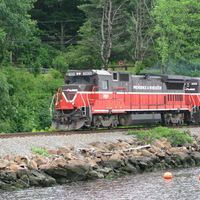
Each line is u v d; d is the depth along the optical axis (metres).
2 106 119.00
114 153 73.94
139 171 74.44
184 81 117.44
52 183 61.44
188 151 86.62
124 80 100.62
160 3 163.12
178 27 161.12
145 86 106.25
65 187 60.66
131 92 102.00
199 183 64.81
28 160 62.69
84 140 78.50
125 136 87.25
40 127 123.25
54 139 75.81
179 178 68.81
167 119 114.19
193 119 120.62
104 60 187.12
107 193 57.88
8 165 60.25
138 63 187.62
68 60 190.50
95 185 62.34
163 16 161.62
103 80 95.25
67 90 94.12
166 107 111.38
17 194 55.94
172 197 56.00
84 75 95.44
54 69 175.12
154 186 62.53
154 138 87.12
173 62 163.25
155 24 188.00
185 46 168.00
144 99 105.38
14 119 123.12
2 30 138.50
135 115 104.31
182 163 82.25
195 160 84.75
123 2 196.12
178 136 90.25
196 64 162.38
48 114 126.62
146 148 81.62
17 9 144.38
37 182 60.44
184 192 58.78
